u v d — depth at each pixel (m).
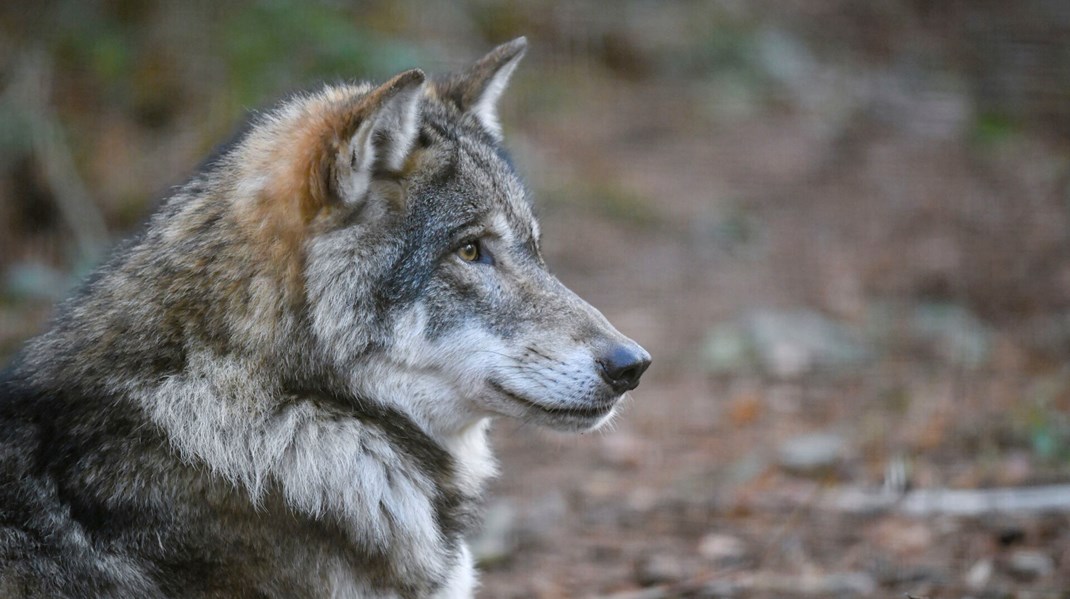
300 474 6.57
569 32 27.00
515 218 7.41
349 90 7.79
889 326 17.20
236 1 19.02
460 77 8.02
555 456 13.05
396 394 7.01
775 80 28.84
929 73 31.75
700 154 24.56
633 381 7.36
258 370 6.61
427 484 7.19
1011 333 17.06
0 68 17.58
